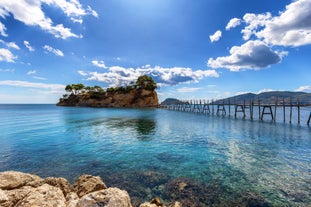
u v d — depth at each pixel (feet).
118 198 14.84
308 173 32.07
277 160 39.19
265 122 110.42
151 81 333.42
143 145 52.54
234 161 38.65
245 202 23.31
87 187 21.11
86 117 139.13
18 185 19.43
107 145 52.49
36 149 47.96
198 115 165.58
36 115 160.86
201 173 32.22
